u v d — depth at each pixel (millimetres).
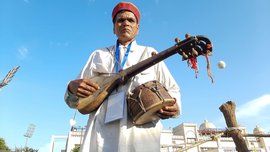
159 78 3076
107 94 2770
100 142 2559
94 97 2691
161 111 2521
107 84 2770
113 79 2785
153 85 2617
